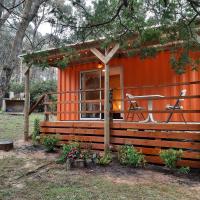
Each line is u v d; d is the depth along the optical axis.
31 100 20.08
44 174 6.19
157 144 7.00
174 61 4.09
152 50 4.34
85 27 3.59
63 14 3.43
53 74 37.03
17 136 10.87
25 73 9.80
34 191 5.13
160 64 9.24
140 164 6.73
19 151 8.33
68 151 7.20
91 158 6.98
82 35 3.64
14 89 23.97
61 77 11.55
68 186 5.38
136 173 6.27
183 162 6.47
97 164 6.86
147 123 7.30
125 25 3.77
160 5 3.37
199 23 4.36
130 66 9.87
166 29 3.79
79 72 11.07
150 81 9.41
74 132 8.66
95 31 3.77
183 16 3.51
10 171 6.38
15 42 3.01
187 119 8.61
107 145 7.63
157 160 6.95
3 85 2.89
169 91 9.02
